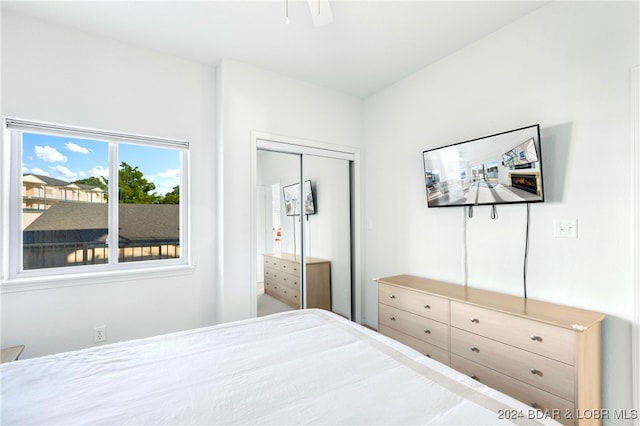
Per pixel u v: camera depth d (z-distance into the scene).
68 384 1.09
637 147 1.60
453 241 2.56
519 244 2.11
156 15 2.07
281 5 1.99
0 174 1.96
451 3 1.96
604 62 1.73
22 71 2.03
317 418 0.90
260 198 2.86
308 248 3.19
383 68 2.84
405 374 1.15
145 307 2.43
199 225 2.69
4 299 1.96
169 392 1.04
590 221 1.78
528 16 2.07
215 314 2.74
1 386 1.08
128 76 2.40
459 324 2.04
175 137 2.60
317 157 3.26
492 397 1.00
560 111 1.91
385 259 3.25
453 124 2.57
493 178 2.14
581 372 1.49
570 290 1.86
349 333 1.57
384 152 3.26
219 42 2.41
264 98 2.84
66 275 2.18
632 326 1.61
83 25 2.18
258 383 1.10
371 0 1.92
